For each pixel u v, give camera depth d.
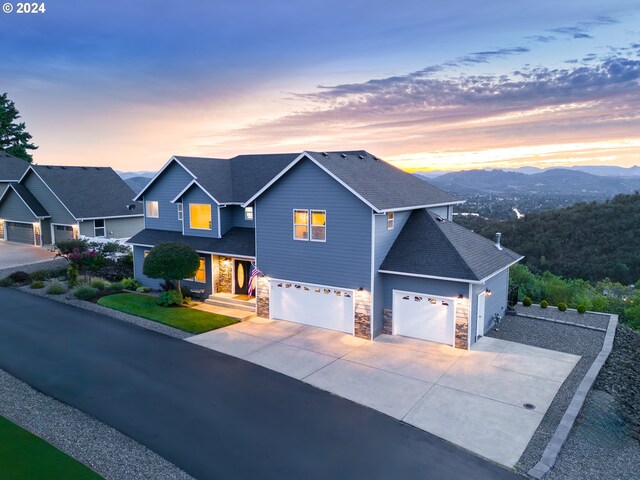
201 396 13.54
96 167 41.06
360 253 18.72
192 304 23.91
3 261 32.53
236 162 29.27
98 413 12.30
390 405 13.22
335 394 13.88
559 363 16.22
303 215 20.25
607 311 31.14
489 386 14.41
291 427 11.89
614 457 10.89
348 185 18.34
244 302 22.94
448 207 25.17
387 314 19.33
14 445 10.38
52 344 17.66
